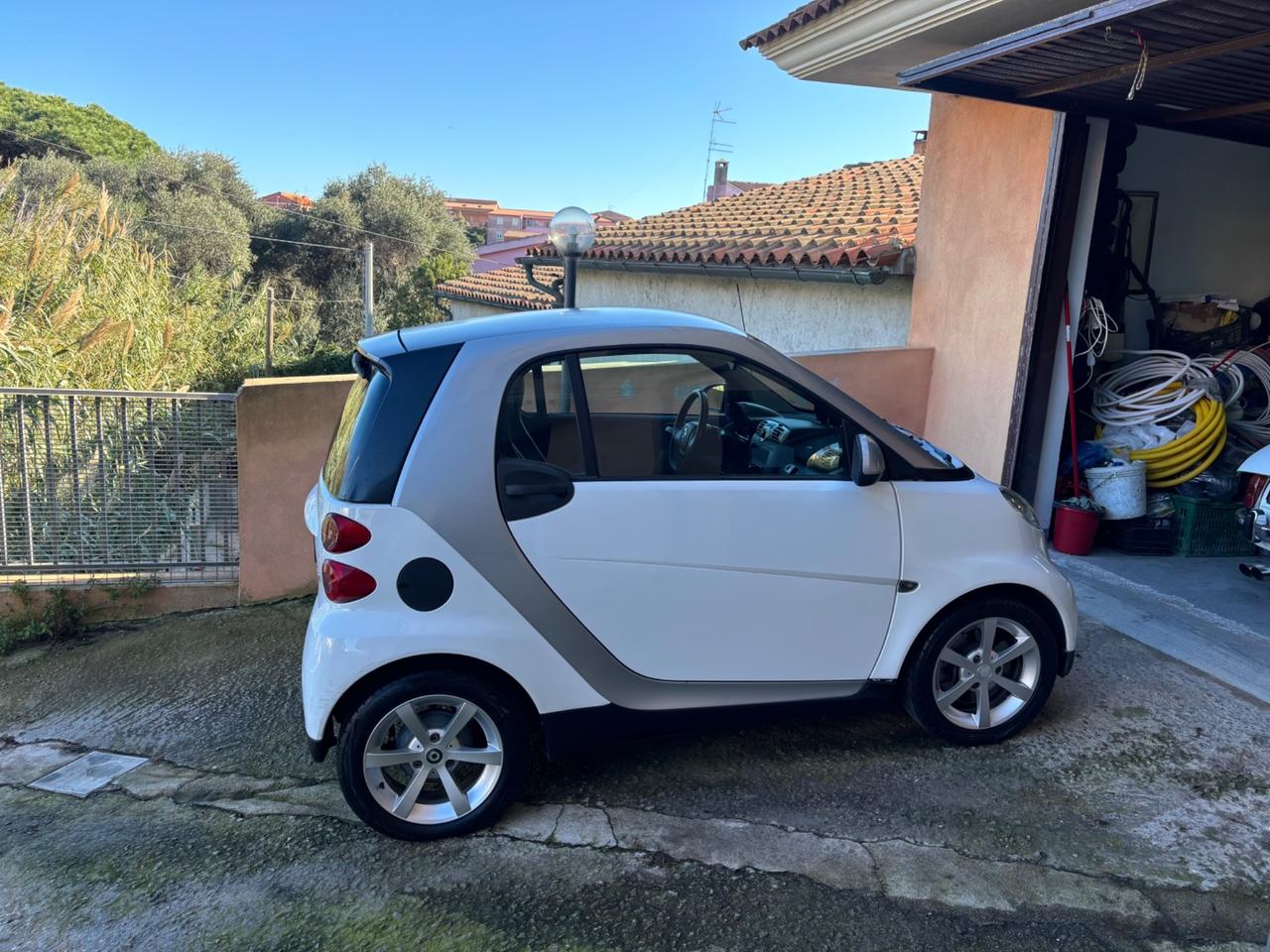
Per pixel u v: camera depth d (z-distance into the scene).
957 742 3.62
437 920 2.73
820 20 6.60
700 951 2.59
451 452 2.95
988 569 3.46
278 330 17.45
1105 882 2.85
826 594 3.30
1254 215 7.59
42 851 3.15
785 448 3.38
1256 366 6.60
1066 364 6.09
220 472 5.50
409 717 3.01
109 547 5.46
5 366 7.75
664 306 11.45
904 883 2.86
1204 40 4.16
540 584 3.02
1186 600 5.24
